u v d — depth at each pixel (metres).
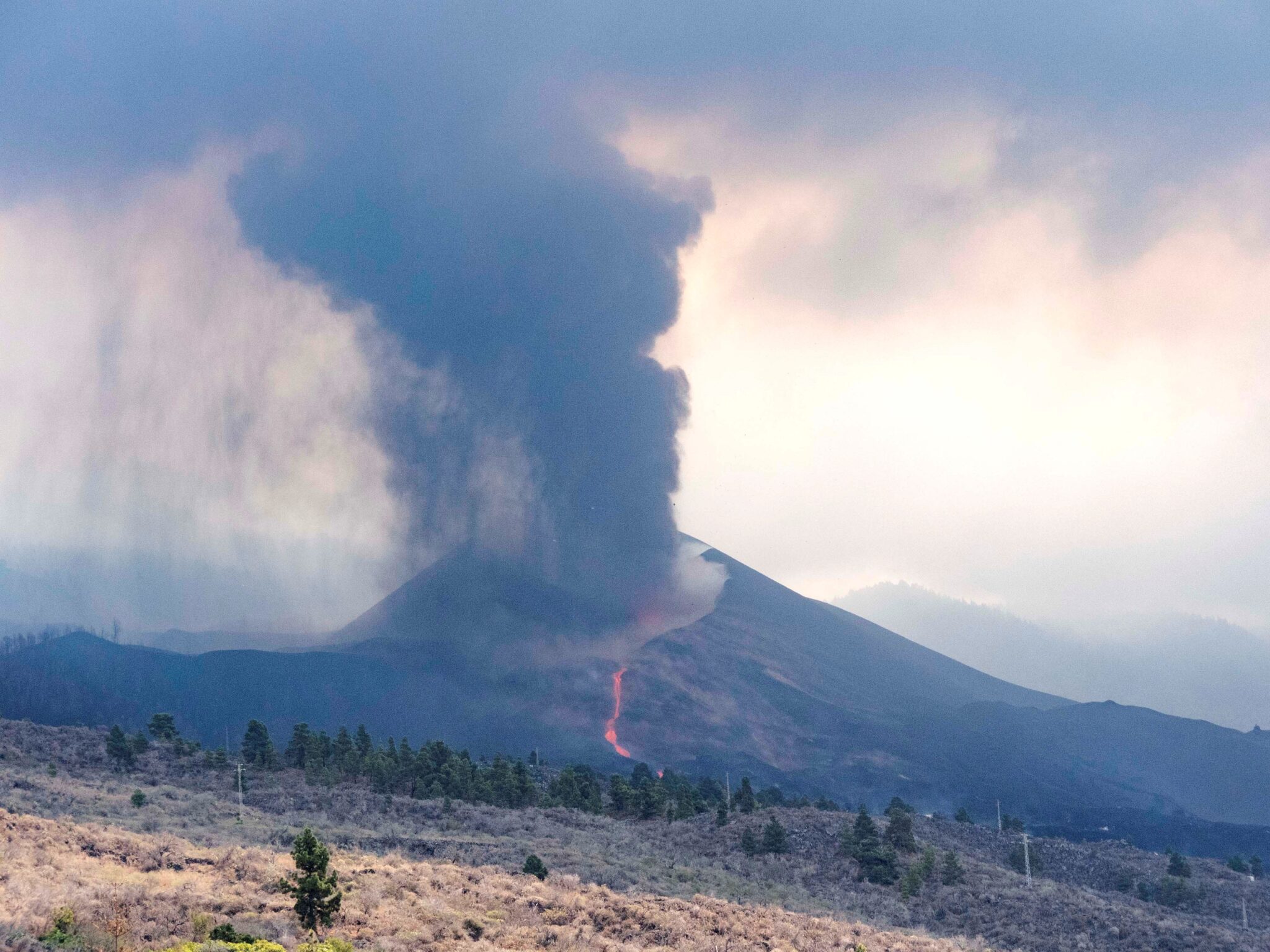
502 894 70.50
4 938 42.38
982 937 94.06
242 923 52.12
